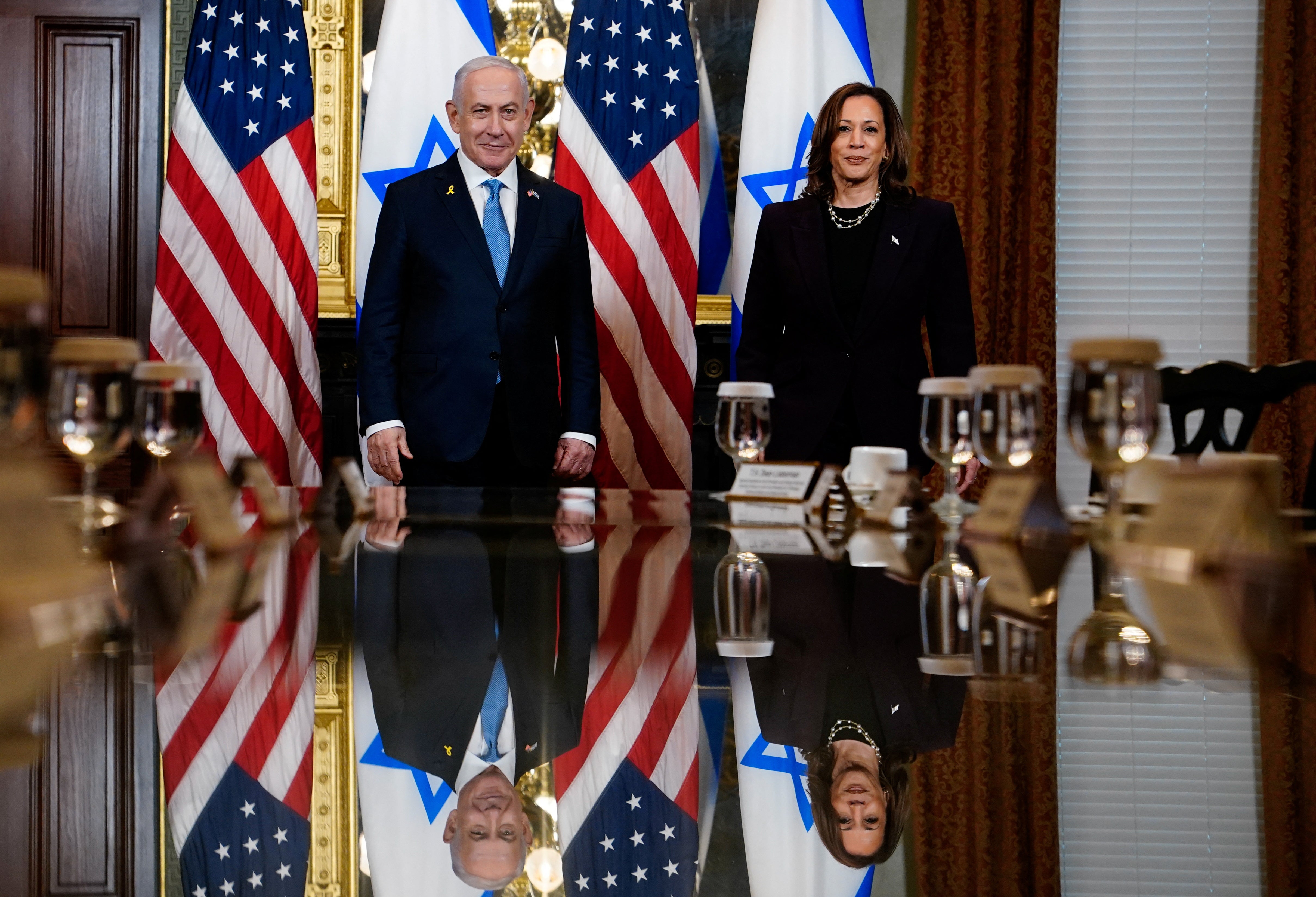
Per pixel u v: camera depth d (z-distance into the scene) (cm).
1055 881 25
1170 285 418
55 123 389
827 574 79
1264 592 72
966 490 212
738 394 146
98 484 373
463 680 45
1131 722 38
